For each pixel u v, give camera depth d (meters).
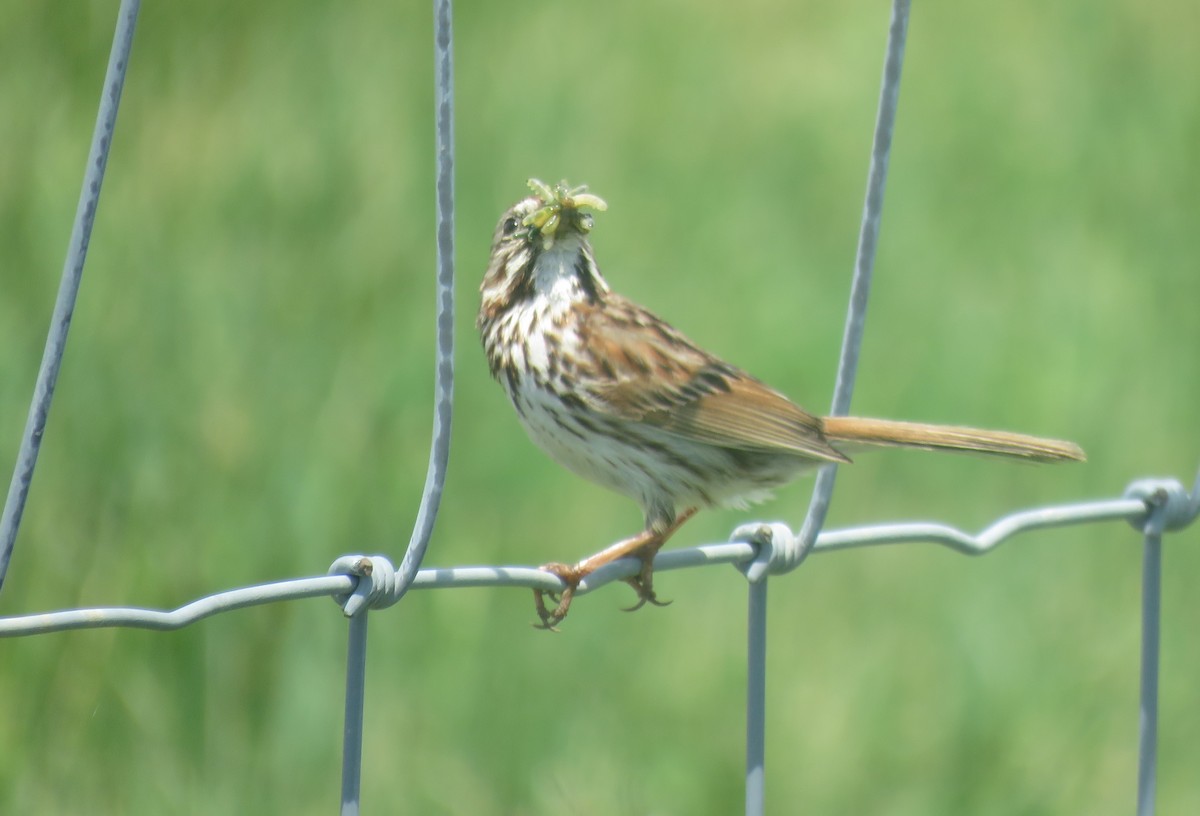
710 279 14.38
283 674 8.84
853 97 18.28
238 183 11.74
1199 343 14.98
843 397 6.03
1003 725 10.32
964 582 11.68
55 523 9.03
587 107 15.24
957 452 8.05
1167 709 10.95
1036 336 14.73
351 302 11.12
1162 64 19.77
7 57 11.45
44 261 10.25
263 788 8.42
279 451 9.69
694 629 10.56
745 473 8.21
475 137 14.28
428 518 5.07
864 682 10.34
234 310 10.73
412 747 8.92
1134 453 13.55
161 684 8.59
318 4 13.46
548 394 8.16
